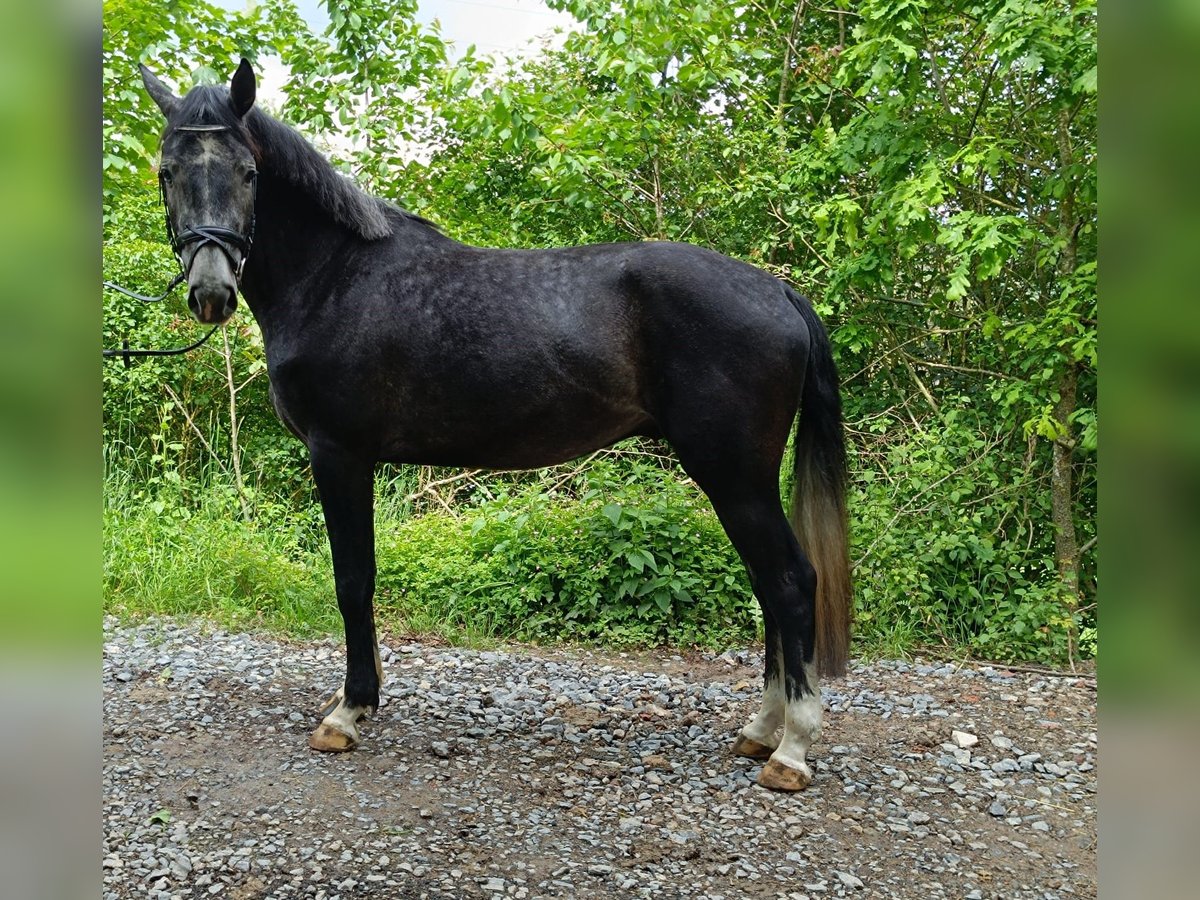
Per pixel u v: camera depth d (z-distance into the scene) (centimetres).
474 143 701
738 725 355
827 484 306
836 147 527
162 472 641
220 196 276
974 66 535
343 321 302
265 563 504
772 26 716
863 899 236
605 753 323
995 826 281
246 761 300
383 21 693
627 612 480
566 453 314
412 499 633
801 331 296
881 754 332
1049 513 542
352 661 316
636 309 293
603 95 695
